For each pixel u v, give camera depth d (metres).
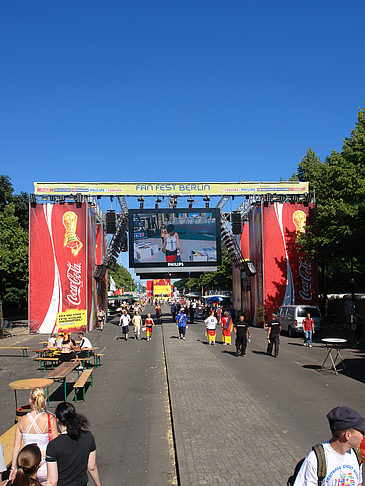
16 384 7.68
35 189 34.69
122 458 6.62
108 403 10.25
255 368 14.51
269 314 34.72
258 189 36.12
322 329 31.31
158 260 36.81
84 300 33.88
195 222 37.16
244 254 41.50
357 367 14.76
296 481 2.97
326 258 29.19
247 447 6.58
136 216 36.91
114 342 25.28
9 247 43.25
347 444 2.89
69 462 3.83
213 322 22.12
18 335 32.34
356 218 24.20
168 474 5.98
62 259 34.19
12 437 6.75
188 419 8.20
